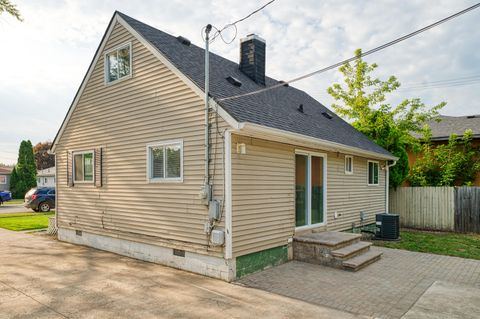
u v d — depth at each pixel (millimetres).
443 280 6461
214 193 6516
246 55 10688
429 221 13609
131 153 8383
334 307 5055
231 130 6254
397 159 13398
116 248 8789
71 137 10438
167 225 7430
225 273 6332
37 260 8047
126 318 4648
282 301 5289
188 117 7027
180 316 4711
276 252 7504
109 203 9023
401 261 7957
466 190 12852
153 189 7777
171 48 8383
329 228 9711
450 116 21312
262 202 7137
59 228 10922
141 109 8117
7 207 24672
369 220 12281
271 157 7477
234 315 4742
